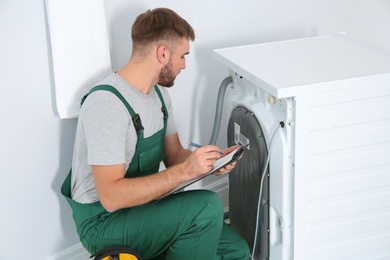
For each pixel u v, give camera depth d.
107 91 1.83
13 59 1.94
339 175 1.94
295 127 1.82
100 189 1.82
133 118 1.86
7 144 2.01
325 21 2.91
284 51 2.22
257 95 2.04
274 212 2.04
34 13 1.95
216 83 2.66
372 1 3.03
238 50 2.28
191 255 1.96
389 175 2.00
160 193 1.86
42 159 2.12
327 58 2.08
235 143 2.24
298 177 1.89
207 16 2.53
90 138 1.80
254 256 2.25
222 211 1.95
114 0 2.20
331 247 2.04
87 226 1.95
